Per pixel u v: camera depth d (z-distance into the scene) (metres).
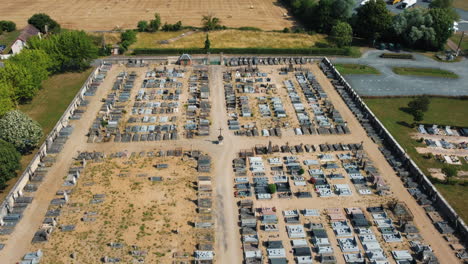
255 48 159.12
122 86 131.12
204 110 117.31
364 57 162.00
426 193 87.44
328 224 79.75
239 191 87.12
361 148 102.00
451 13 190.38
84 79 136.50
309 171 93.50
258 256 71.81
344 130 109.19
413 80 143.00
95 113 115.19
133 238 75.06
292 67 143.62
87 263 70.00
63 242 73.94
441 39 167.00
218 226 78.50
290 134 107.69
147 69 142.50
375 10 172.50
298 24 198.88
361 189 88.69
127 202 83.38
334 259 71.88
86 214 79.81
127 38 165.38
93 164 94.31
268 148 98.75
